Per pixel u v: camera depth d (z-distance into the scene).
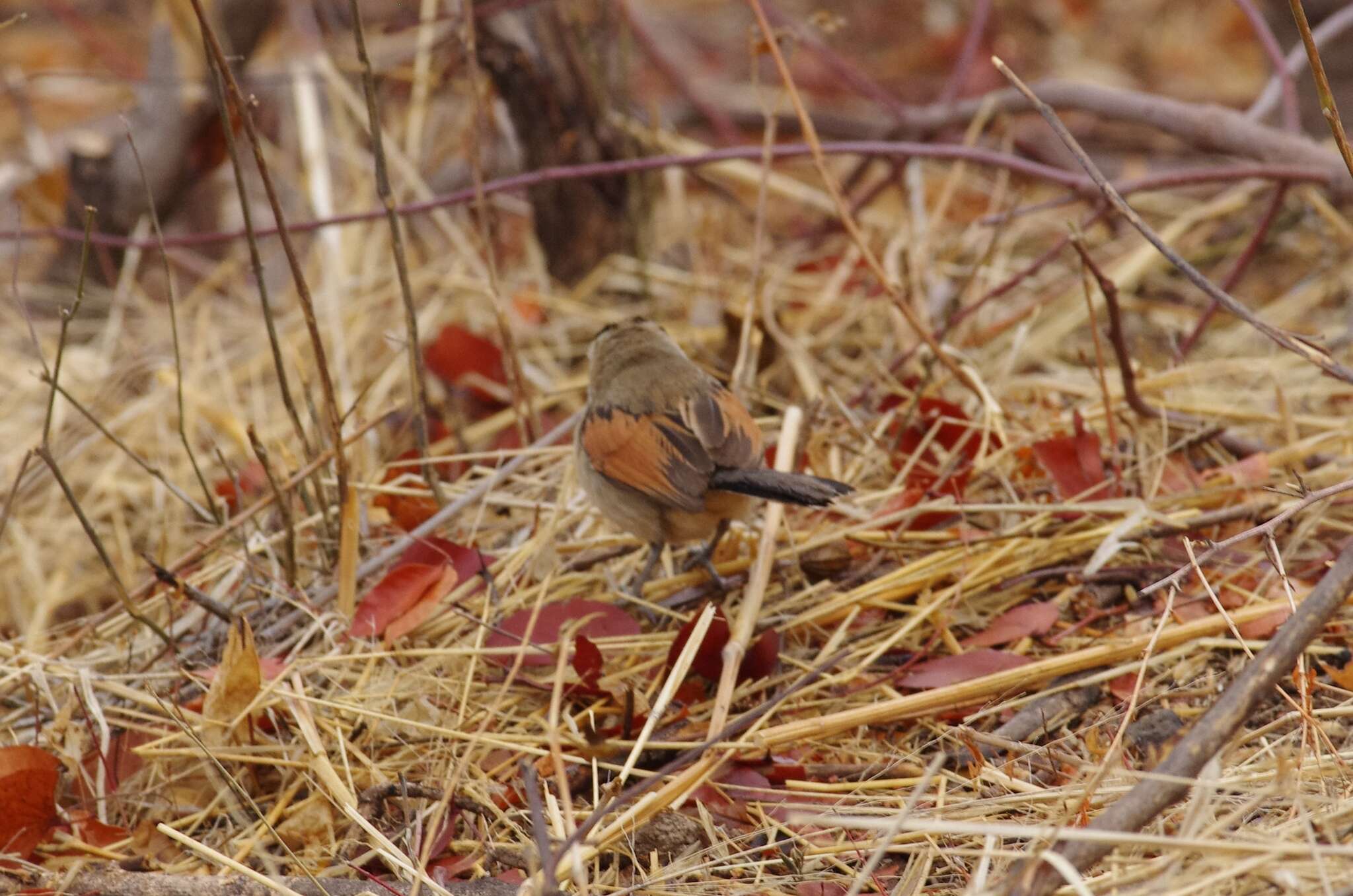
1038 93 14.82
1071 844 5.64
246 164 16.58
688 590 9.70
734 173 15.73
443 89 15.48
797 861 6.87
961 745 7.74
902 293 12.47
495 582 9.63
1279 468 10.38
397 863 6.81
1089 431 10.12
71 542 11.80
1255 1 21.75
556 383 13.41
